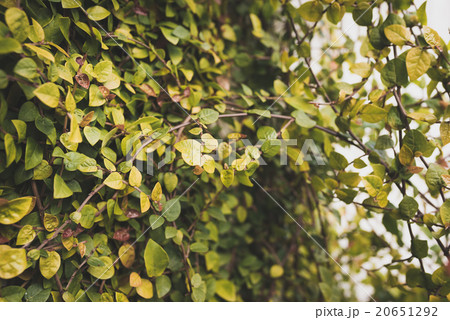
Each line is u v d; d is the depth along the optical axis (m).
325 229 1.02
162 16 0.81
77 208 0.60
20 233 0.53
